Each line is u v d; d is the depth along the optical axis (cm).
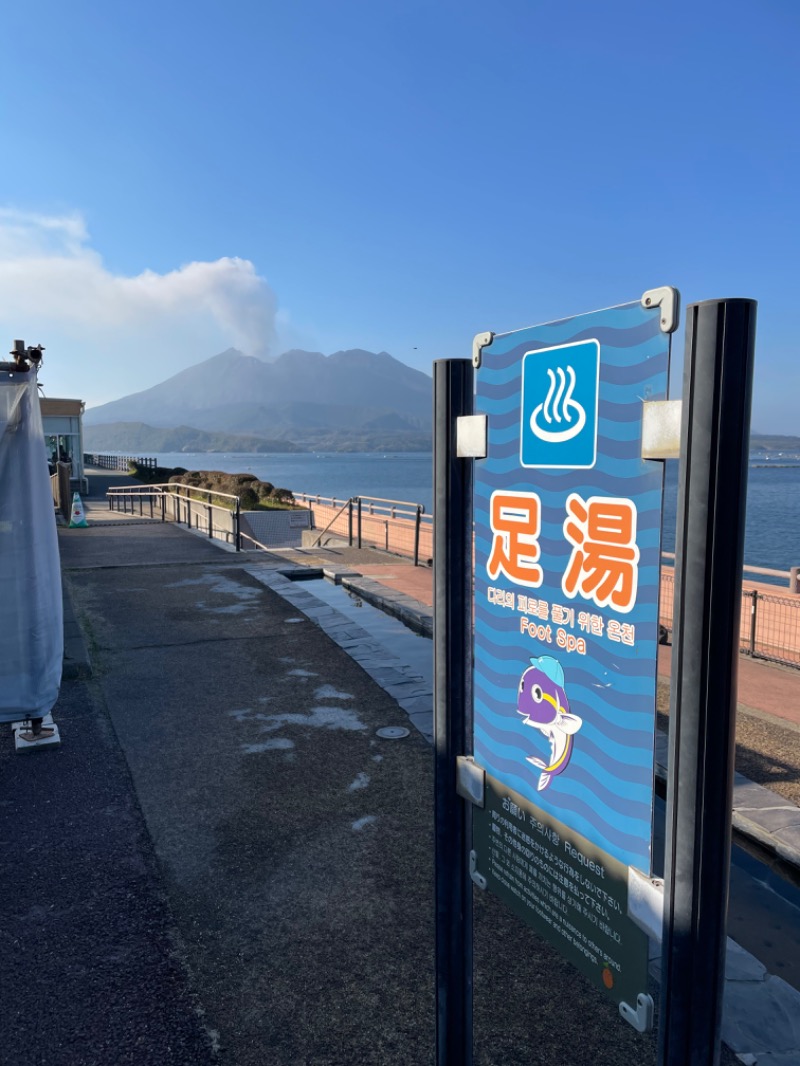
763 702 590
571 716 154
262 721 506
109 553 1249
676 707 125
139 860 337
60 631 483
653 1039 238
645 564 133
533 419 160
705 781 122
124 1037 234
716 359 116
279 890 315
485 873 189
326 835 360
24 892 312
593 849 150
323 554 1334
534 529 162
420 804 391
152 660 642
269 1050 230
